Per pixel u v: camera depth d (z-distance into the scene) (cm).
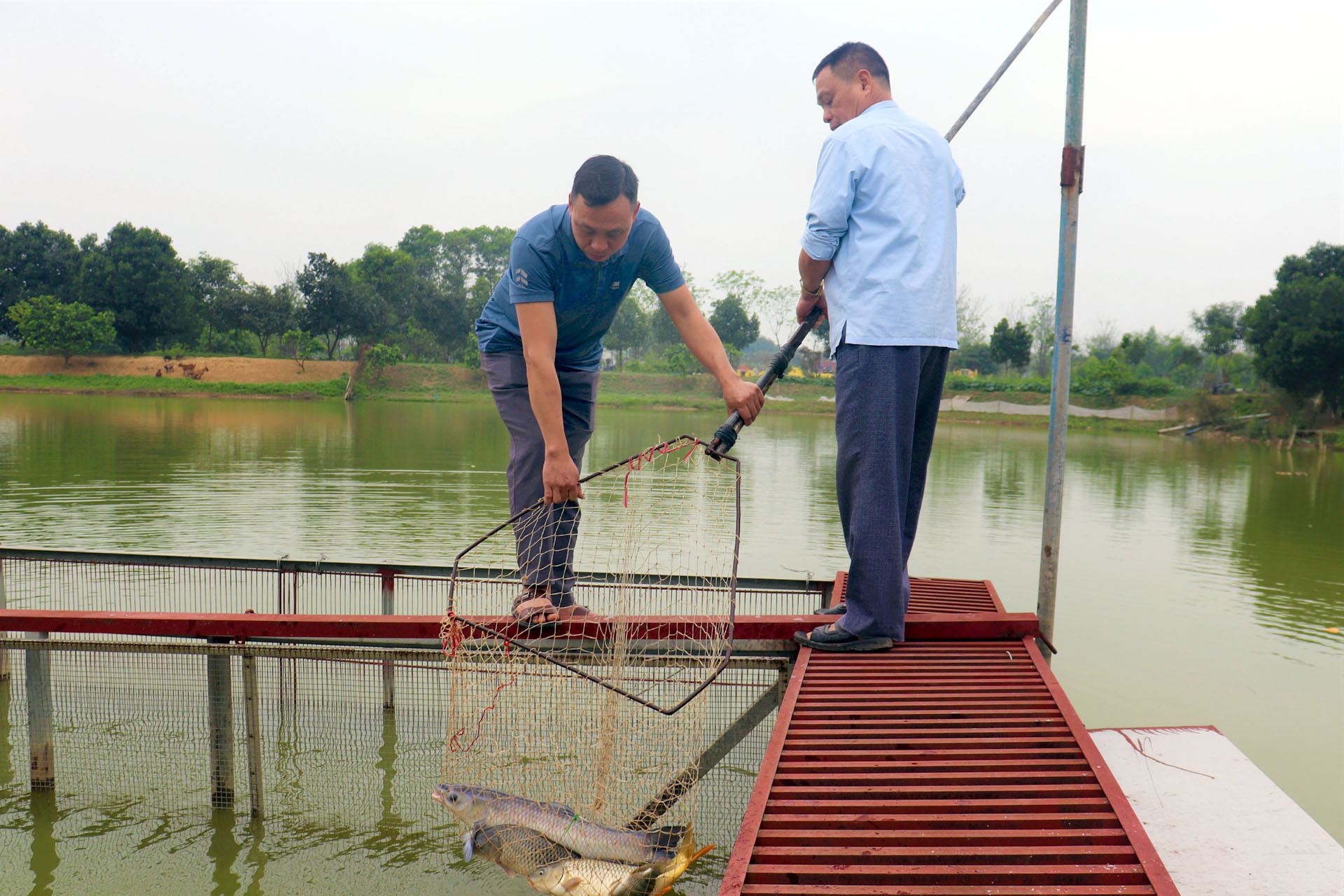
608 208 221
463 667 227
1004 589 763
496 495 1233
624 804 227
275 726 375
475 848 221
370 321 6003
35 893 297
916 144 238
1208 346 5816
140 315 6419
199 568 445
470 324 6962
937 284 233
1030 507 1315
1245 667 553
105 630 299
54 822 340
